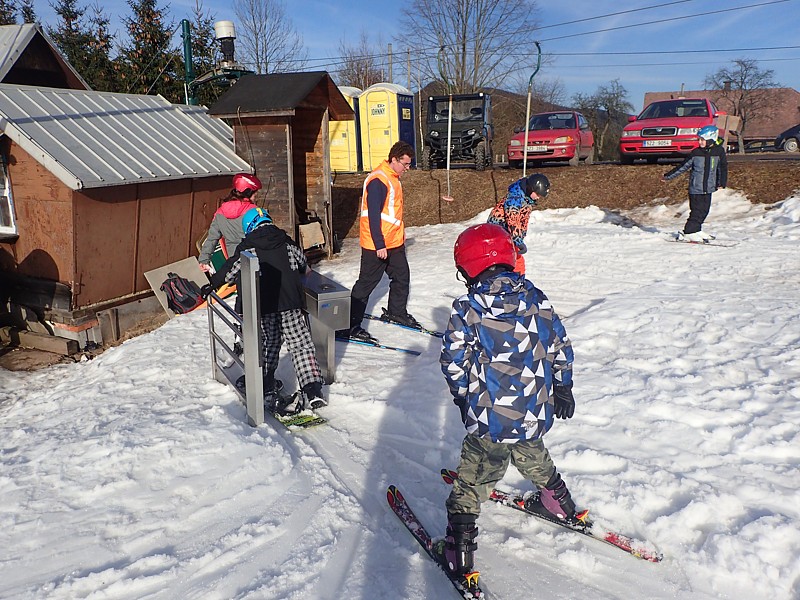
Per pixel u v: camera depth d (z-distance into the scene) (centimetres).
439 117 1700
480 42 3847
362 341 607
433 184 1540
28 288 783
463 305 259
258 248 435
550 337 258
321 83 1068
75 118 845
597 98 4781
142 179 799
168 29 1886
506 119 4409
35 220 759
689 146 1364
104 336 785
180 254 916
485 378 256
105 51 1906
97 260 775
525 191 544
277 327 455
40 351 762
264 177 1046
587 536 300
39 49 1155
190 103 1501
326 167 1120
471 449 270
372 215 583
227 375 506
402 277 649
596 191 1352
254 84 1057
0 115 730
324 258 1145
